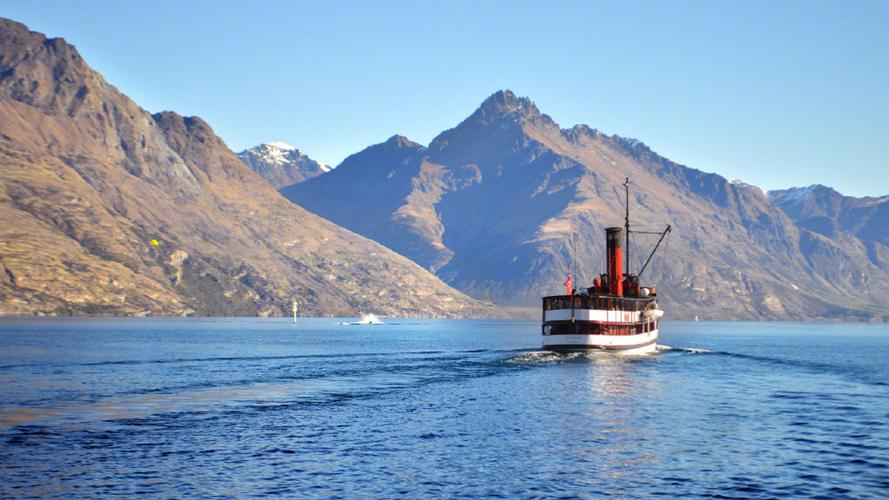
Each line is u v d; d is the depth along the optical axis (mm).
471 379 108625
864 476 54438
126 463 55500
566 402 87500
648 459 58781
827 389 105500
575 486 51031
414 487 50281
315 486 50281
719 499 48750
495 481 51906
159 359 140250
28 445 60812
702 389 102375
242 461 56531
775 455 60656
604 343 147875
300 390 94688
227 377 108188
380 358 145000
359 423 72062
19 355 149000
